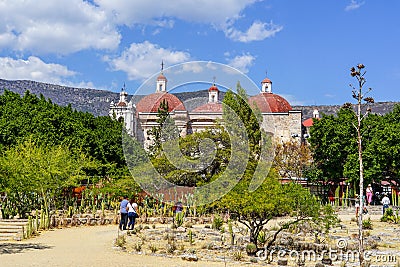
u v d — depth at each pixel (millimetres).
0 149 37156
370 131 53562
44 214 31422
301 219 21703
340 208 47156
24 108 50875
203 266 18031
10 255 19469
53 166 34656
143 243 23750
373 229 31531
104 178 47531
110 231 29750
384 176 54094
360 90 19281
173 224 29875
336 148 54531
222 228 27766
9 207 32781
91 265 17328
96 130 55969
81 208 37469
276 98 72750
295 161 60719
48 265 17016
